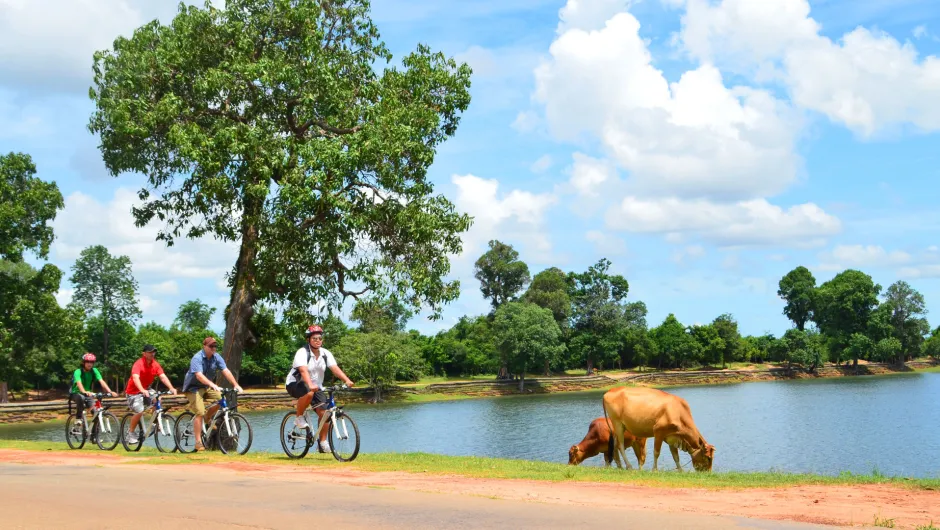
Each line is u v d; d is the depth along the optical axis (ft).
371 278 77.66
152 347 54.19
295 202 69.77
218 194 72.84
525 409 228.43
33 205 169.48
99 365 252.21
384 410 228.02
